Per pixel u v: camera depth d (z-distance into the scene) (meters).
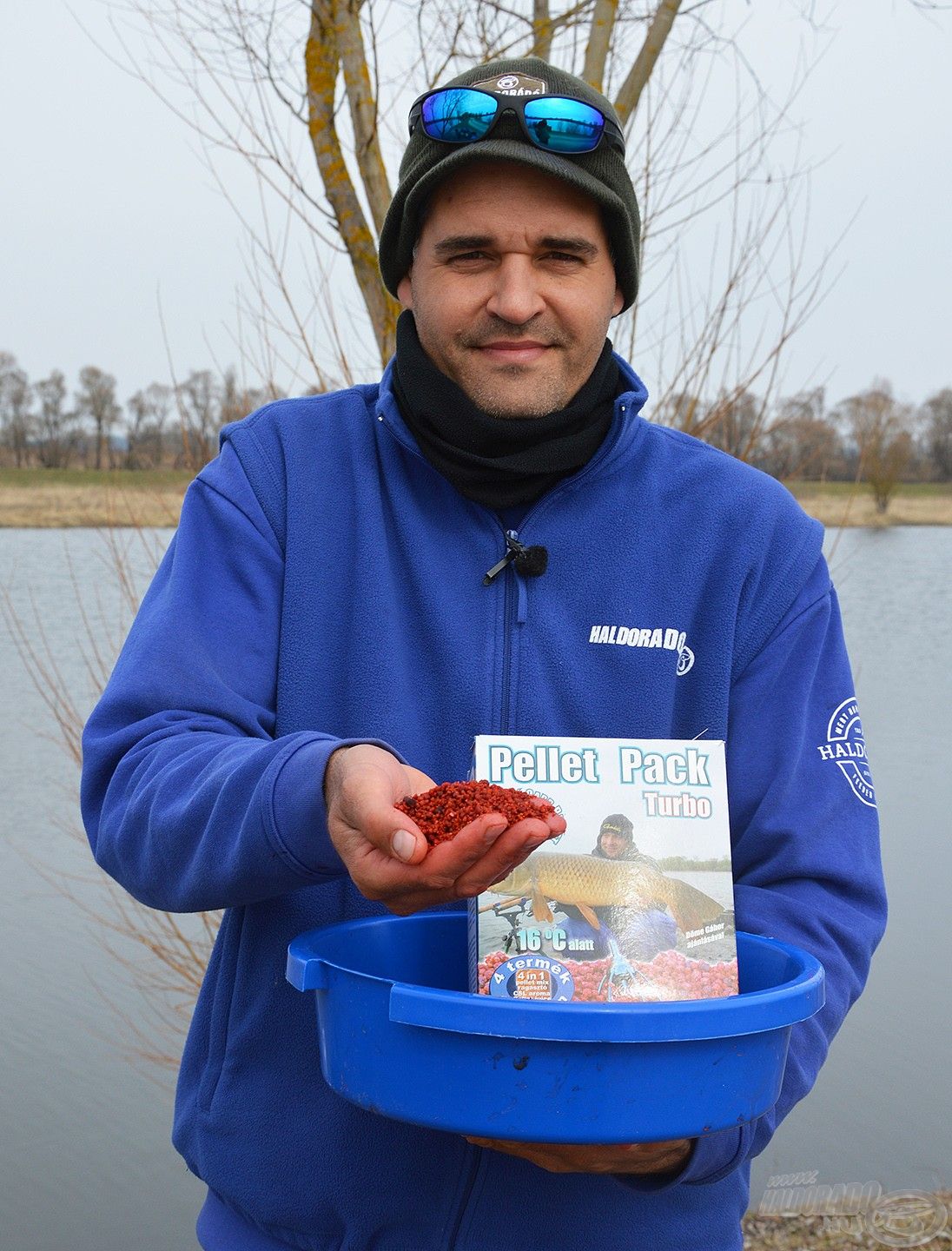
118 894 4.74
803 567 1.55
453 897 1.03
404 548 1.51
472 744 1.44
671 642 1.50
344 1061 1.11
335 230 3.17
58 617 3.85
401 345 1.53
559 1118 1.01
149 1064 4.18
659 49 3.06
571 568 1.51
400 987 1.03
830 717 1.52
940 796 5.56
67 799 5.09
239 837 1.16
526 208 1.41
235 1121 1.40
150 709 1.38
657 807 1.25
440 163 1.41
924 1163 3.65
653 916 1.21
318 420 1.58
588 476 1.53
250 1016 1.41
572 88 1.46
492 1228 1.33
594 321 1.47
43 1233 3.56
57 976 4.47
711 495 1.56
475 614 1.49
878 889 1.44
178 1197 3.78
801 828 1.43
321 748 1.12
